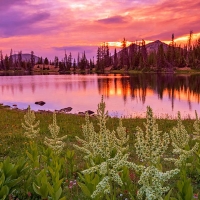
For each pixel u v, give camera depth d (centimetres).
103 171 443
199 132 946
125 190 644
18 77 13112
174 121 1928
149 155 402
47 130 1589
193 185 726
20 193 657
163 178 403
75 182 727
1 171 655
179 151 694
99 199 539
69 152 809
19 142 1274
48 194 621
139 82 8044
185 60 14262
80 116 2422
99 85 7519
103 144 447
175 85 6731
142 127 1670
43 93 6072
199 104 3831
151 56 15012
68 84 8231
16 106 4241
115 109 3525
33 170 779
